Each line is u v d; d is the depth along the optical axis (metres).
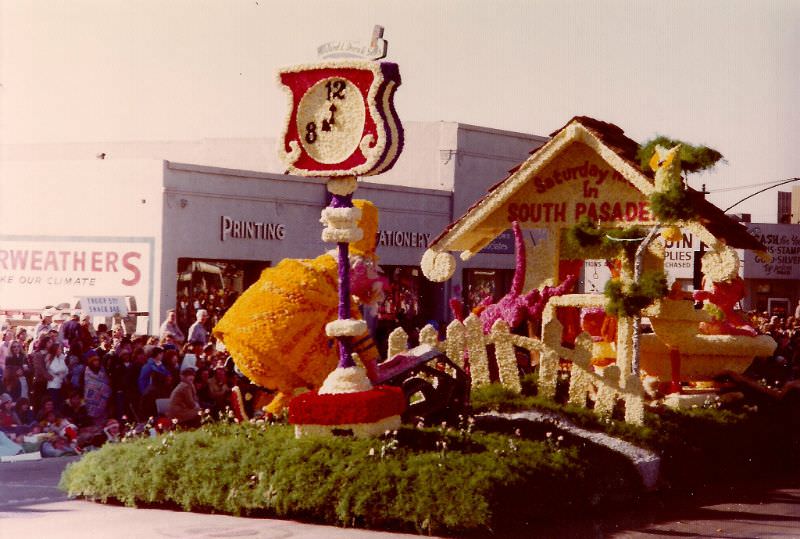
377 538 9.42
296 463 10.10
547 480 10.34
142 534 9.47
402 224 38.62
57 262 29.03
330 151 10.72
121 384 17.30
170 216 28.58
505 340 13.50
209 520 10.10
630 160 13.62
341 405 10.48
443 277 15.19
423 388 12.06
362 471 9.87
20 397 17.14
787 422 15.02
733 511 11.60
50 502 11.16
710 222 13.20
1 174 29.48
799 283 52.12
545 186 14.66
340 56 10.74
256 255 31.14
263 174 31.17
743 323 15.33
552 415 12.74
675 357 14.50
